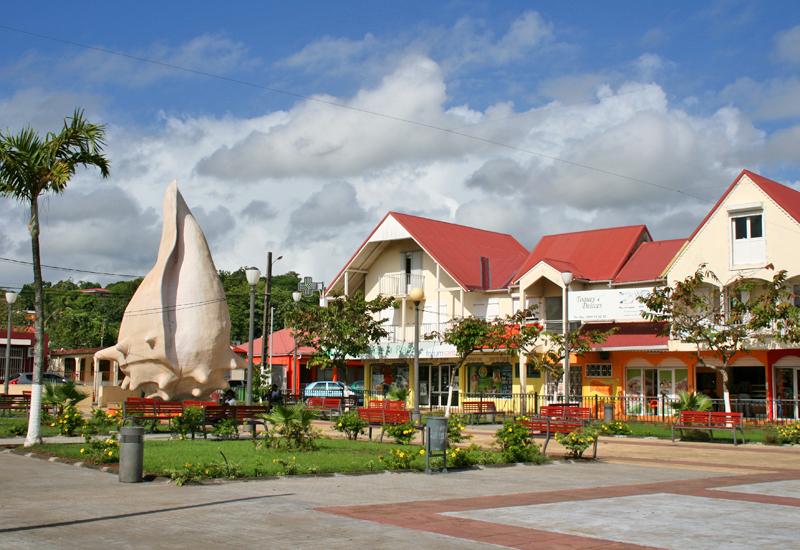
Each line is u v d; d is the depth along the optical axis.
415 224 50.22
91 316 83.69
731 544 9.55
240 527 10.23
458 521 10.92
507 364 45.19
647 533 10.23
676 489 14.95
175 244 33.72
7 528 9.97
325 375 59.41
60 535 9.58
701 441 27.70
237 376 42.53
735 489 15.03
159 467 15.80
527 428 20.06
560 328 41.78
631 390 40.34
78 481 14.52
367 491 13.88
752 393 36.84
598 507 12.41
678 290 32.41
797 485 15.78
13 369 59.97
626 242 44.66
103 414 26.94
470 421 35.66
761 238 35.91
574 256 45.31
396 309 51.12
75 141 21.39
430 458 17.67
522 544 9.43
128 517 10.86
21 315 78.62
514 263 49.59
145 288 33.75
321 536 9.72
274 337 62.47
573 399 38.75
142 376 33.03
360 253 51.38
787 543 9.65
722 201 37.03
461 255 49.50
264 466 16.23
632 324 40.81
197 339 33.06
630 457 21.89
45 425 27.23
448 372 47.91
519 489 14.62
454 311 48.44
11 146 20.94
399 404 36.12
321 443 22.22
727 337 31.94
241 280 95.31
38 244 21.61
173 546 9.03
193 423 23.09
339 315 44.16
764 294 31.69
